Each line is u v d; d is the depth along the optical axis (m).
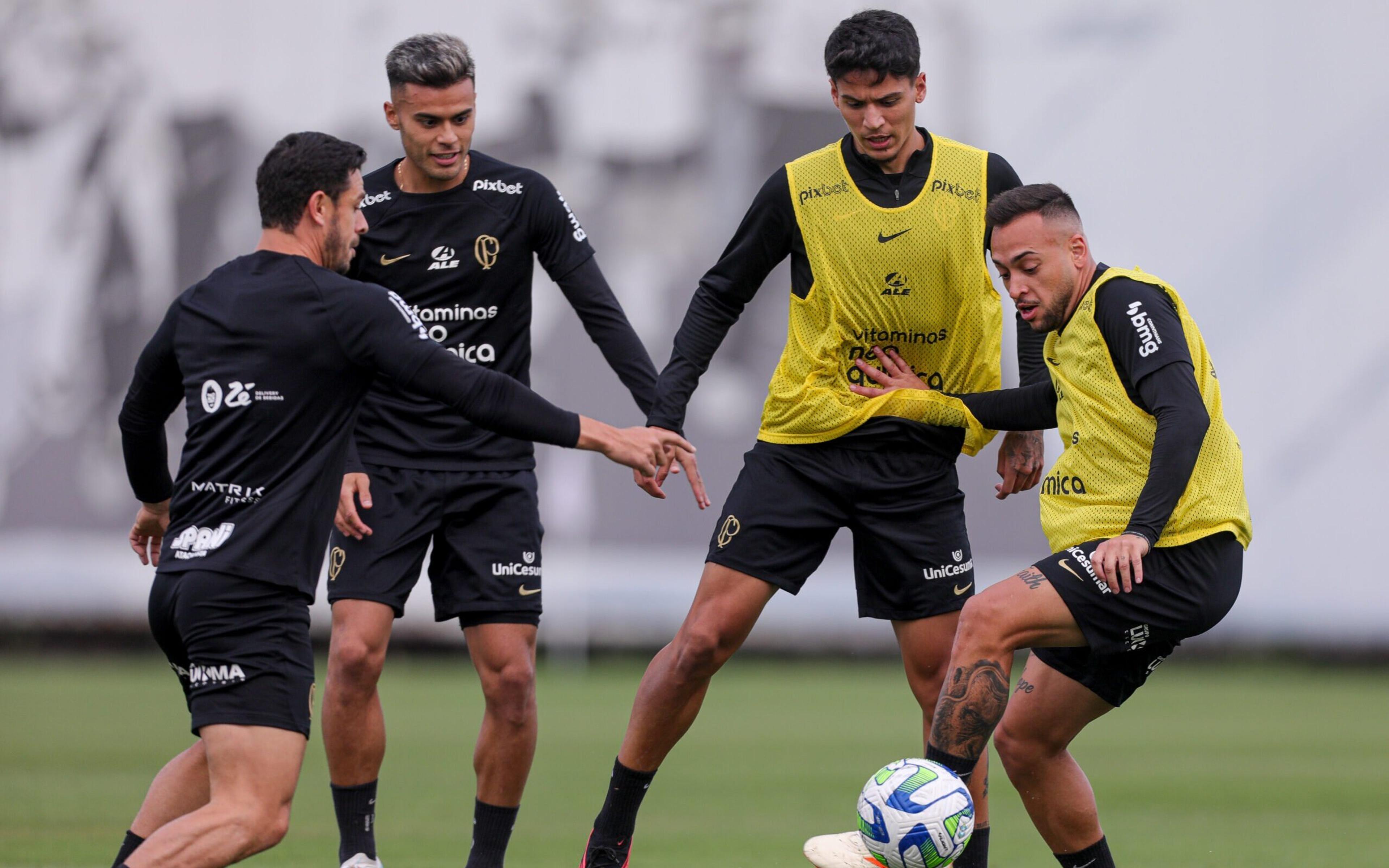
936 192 18.19
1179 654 73.94
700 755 39.03
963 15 70.44
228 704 13.98
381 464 19.25
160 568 14.60
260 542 14.20
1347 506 69.88
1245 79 70.06
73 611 73.06
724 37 70.12
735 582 18.56
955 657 16.17
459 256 19.44
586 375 69.38
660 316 69.81
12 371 73.25
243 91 72.62
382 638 18.84
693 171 70.00
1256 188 69.94
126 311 72.69
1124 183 70.31
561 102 70.88
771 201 18.66
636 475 15.48
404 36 72.06
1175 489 15.23
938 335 18.56
